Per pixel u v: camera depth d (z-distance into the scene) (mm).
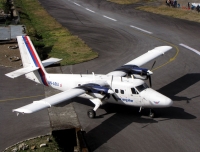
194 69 36562
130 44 46719
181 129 23875
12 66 38750
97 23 60438
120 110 27250
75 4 80438
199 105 27750
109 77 27000
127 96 25266
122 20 62344
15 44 47625
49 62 31500
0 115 27234
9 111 27875
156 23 59094
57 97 23906
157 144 22062
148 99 24438
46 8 75500
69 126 24672
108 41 48562
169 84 32594
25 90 32031
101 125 24922
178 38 49062
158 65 37938
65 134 24109
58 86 28891
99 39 49781
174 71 36062
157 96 24312
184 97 29469
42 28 57281
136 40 48719
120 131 23953
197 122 24812
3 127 25312
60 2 83750
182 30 53594
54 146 22328
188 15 63906
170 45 45656
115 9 73188
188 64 38156
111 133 23734
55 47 46281
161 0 82500
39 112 27406
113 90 25875
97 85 25344
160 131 23688
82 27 57531
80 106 28250
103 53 43031
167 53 42156
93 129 24406
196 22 58719
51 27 57812
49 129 24641
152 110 25562
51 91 31562
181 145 21844
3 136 24000
